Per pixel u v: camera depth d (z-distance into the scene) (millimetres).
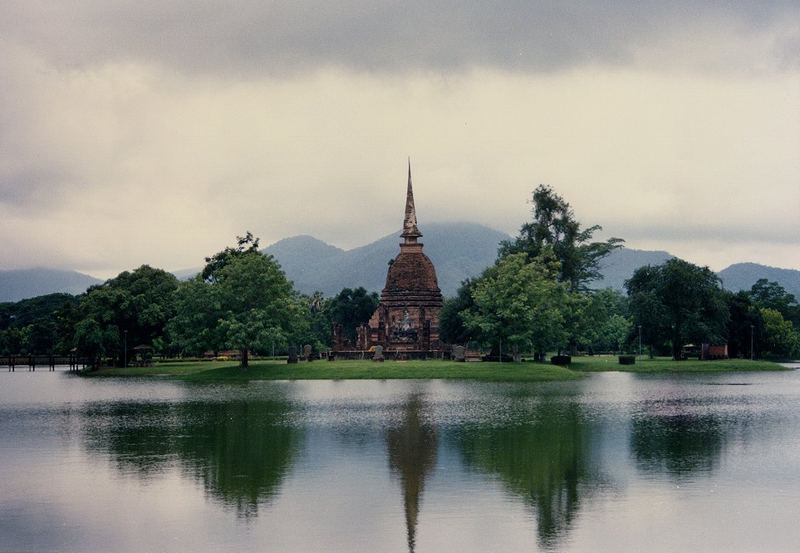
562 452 69250
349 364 166125
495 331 167750
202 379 153750
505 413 94250
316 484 58562
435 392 122250
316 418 90438
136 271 197500
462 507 52688
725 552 45000
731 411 96812
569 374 155000
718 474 61031
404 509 52281
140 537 47688
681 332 188875
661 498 54531
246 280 158000
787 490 56469
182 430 83062
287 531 48438
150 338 189500
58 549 45938
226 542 46750
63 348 196375
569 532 47938
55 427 86438
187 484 59031
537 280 168000
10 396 124812
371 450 70438
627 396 115625
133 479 60719
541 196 193875
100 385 147375
